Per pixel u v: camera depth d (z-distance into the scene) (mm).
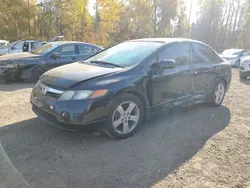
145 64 3738
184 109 5121
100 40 31141
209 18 34844
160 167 2826
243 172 2793
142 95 3646
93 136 3582
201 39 35938
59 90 3195
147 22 30156
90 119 3113
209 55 5098
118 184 2488
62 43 8227
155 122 4277
